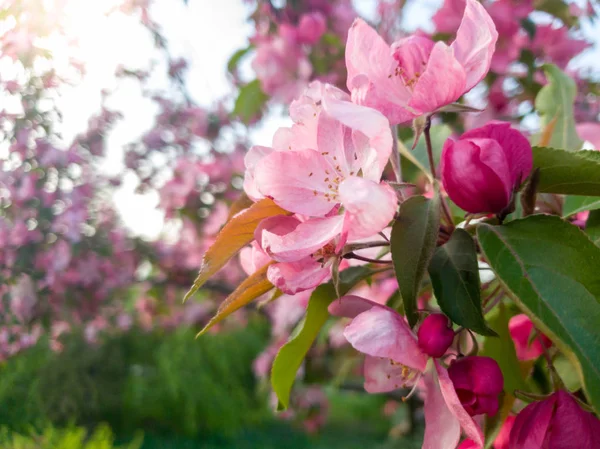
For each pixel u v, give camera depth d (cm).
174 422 135
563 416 14
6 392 90
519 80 40
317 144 15
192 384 141
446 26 38
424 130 15
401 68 15
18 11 55
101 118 80
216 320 15
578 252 13
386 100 15
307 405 82
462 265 14
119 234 87
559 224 14
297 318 61
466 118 40
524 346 20
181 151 85
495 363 14
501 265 13
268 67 53
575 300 13
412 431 52
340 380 52
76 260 77
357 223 13
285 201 14
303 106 15
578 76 42
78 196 76
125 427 128
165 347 144
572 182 15
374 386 18
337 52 52
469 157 14
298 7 55
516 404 19
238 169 77
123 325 102
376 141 13
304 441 125
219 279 86
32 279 73
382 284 29
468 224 16
